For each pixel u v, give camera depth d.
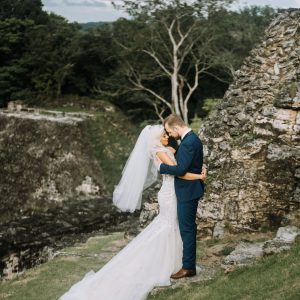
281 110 11.27
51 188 33.06
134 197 7.66
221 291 7.56
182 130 7.01
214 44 45.97
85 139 38.09
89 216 27.39
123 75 47.22
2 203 31.06
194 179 7.03
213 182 11.64
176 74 43.19
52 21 61.09
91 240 16.73
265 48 12.65
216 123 12.61
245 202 11.20
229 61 43.84
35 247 22.67
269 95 11.97
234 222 11.21
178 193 7.10
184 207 7.08
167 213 7.20
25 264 22.41
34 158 34.41
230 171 11.55
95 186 34.69
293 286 6.71
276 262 7.90
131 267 7.13
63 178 33.97
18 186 32.47
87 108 46.78
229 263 8.57
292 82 11.37
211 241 11.12
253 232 11.05
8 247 22.59
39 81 48.19
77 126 38.12
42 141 35.66
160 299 8.09
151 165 7.78
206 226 11.48
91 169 35.84
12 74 49.06
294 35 12.34
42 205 31.70
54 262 14.20
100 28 50.16
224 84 50.03
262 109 11.64
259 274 7.68
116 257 7.33
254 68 12.62
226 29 47.34
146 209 13.25
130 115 49.62
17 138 35.75
